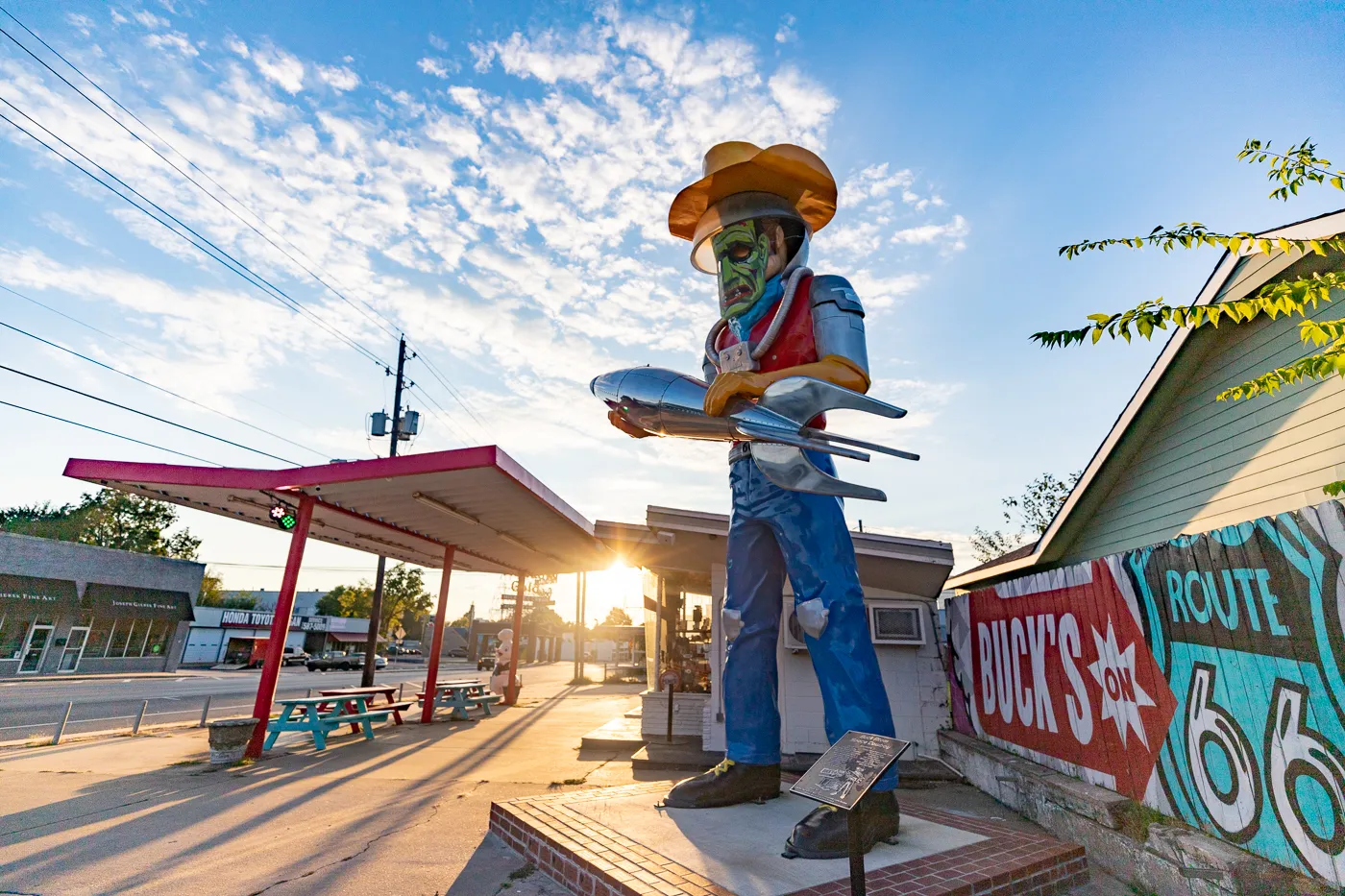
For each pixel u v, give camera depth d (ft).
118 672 87.81
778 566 16.87
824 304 15.24
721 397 14.01
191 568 98.53
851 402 13.21
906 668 28.78
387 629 190.80
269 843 14.96
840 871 11.36
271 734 28.12
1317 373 10.28
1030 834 14.16
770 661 16.71
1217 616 11.62
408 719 41.14
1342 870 8.96
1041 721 18.97
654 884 10.53
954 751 25.63
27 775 22.95
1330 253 16.26
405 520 33.06
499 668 53.78
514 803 15.79
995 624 22.62
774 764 16.33
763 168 16.17
